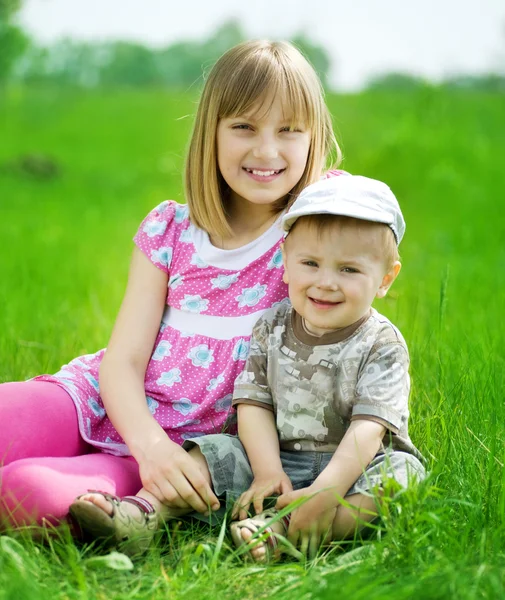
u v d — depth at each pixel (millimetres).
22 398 2275
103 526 1915
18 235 8031
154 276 2584
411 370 3023
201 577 1804
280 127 2434
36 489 1965
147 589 1811
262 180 2443
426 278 5812
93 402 2441
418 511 1890
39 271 5812
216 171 2512
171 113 20641
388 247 2236
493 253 7332
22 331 4039
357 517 1994
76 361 2562
